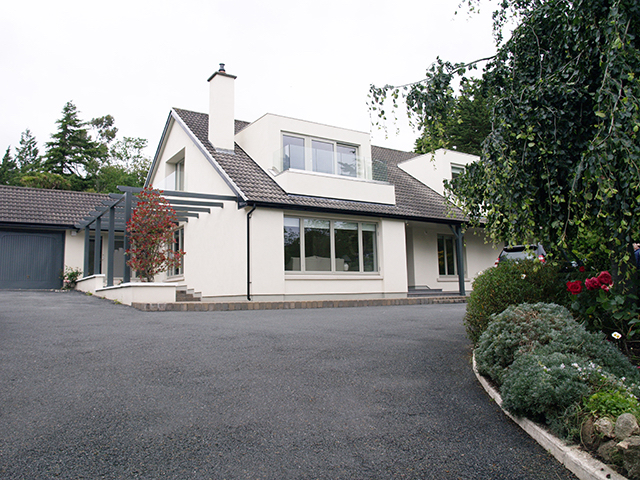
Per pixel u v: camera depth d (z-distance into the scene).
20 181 44.53
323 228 15.88
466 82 6.20
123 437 3.65
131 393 4.62
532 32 5.87
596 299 5.36
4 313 9.71
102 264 20.89
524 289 6.28
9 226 19.00
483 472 3.28
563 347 4.63
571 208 5.15
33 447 3.44
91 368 5.42
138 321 8.88
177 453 3.42
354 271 16.42
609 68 4.48
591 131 5.06
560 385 3.85
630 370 4.50
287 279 14.71
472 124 30.03
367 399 4.70
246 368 5.59
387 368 5.78
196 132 17.69
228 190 15.14
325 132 17.70
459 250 18.97
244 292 13.96
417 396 4.82
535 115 5.22
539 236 5.46
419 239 20.08
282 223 14.68
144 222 12.51
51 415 4.03
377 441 3.75
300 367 5.71
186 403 4.41
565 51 5.63
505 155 5.39
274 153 16.25
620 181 4.43
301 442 3.68
